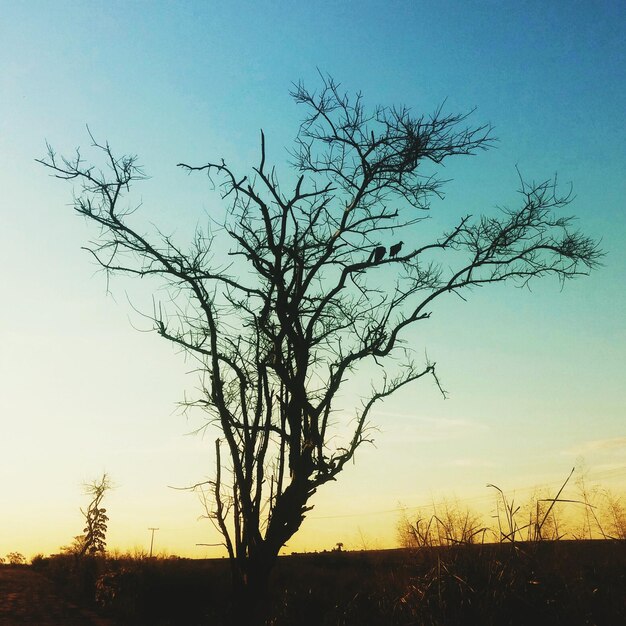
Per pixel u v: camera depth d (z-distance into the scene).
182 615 26.50
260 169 14.96
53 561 73.75
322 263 14.86
